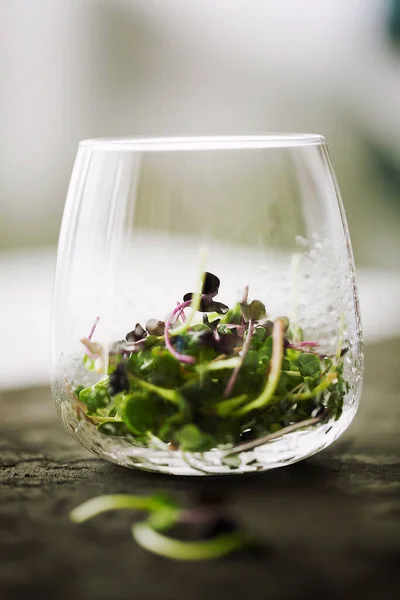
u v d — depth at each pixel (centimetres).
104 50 129
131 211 32
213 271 32
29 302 91
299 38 130
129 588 25
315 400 31
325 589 25
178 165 32
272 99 132
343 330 33
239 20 130
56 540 28
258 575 26
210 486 32
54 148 129
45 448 38
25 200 129
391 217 121
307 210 32
